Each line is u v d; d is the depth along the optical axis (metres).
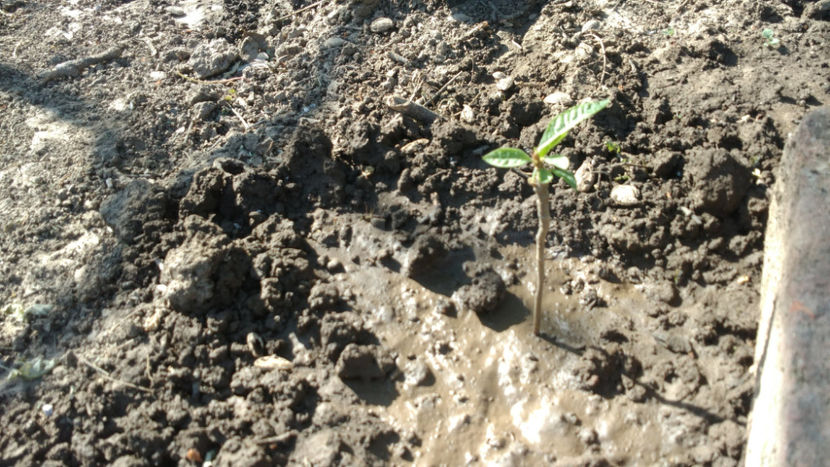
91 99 1.04
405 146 0.94
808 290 0.68
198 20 1.15
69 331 0.83
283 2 1.15
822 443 0.62
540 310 0.79
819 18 1.04
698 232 0.85
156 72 1.07
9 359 0.82
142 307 0.84
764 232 0.84
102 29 1.14
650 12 1.06
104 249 0.88
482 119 0.96
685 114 0.93
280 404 0.77
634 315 0.82
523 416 0.76
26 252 0.89
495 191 0.90
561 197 0.89
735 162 0.85
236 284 0.84
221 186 0.90
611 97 0.95
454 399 0.78
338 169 0.92
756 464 0.66
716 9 1.06
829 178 0.74
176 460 0.75
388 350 0.81
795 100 0.94
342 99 1.00
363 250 0.88
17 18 1.18
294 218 0.90
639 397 0.76
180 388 0.79
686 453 0.73
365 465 0.74
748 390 0.75
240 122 0.99
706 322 0.80
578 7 1.08
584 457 0.73
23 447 0.76
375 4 1.11
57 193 0.93
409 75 1.02
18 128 1.01
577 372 0.78
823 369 0.64
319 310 0.83
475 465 0.74
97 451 0.75
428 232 0.88
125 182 0.93
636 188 0.89
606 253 0.86
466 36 1.05
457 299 0.84
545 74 0.99
